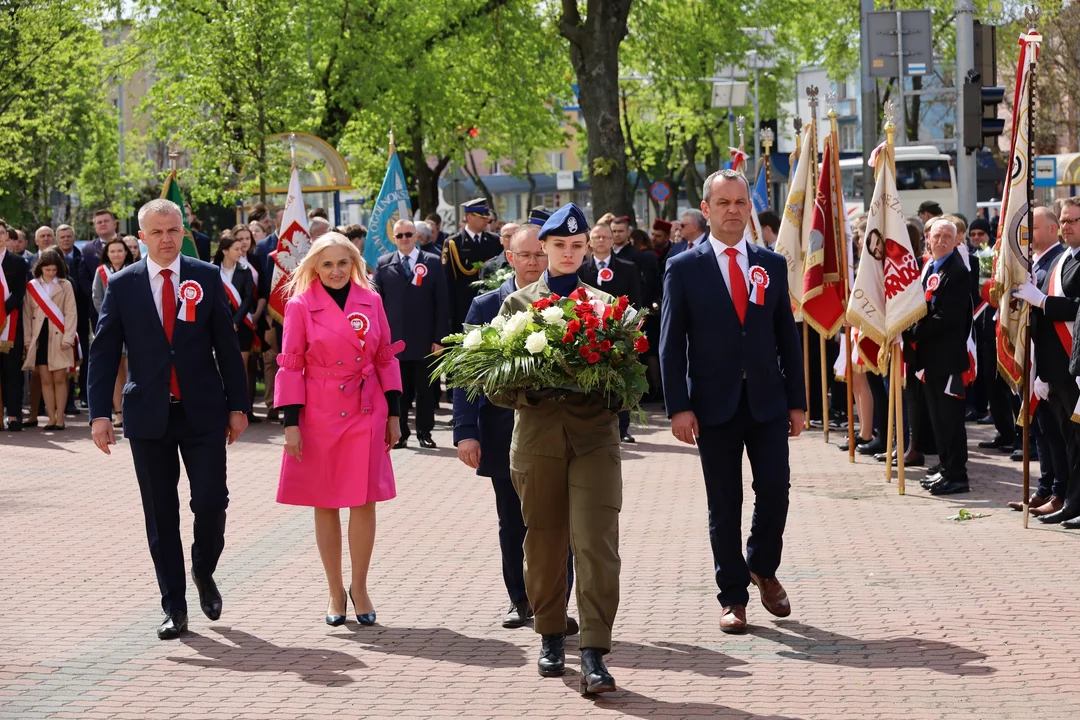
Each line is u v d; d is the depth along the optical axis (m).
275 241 17.38
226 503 7.32
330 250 7.42
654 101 49.59
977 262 14.19
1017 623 7.13
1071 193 34.84
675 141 53.72
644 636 7.04
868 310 11.62
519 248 7.04
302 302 7.44
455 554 9.23
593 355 5.94
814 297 13.48
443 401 20.34
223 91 26.22
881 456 13.70
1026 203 9.73
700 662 6.53
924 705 5.77
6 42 30.81
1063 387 9.73
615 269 14.14
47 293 16.72
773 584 7.32
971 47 17.55
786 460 7.05
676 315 7.01
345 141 35.88
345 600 7.51
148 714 5.84
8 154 40.53
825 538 9.63
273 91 26.03
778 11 32.41
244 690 6.18
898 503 11.09
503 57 30.27
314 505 7.35
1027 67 9.70
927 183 42.62
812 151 14.62
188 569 8.86
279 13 26.09
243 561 9.14
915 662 6.44
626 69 39.78
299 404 7.35
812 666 6.42
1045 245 10.46
